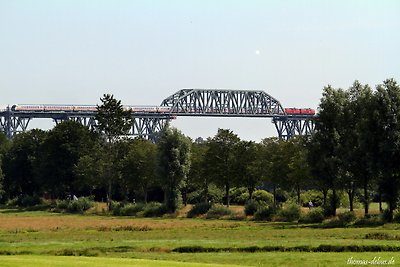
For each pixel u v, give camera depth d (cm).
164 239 18225
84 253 14750
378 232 19062
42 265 11325
